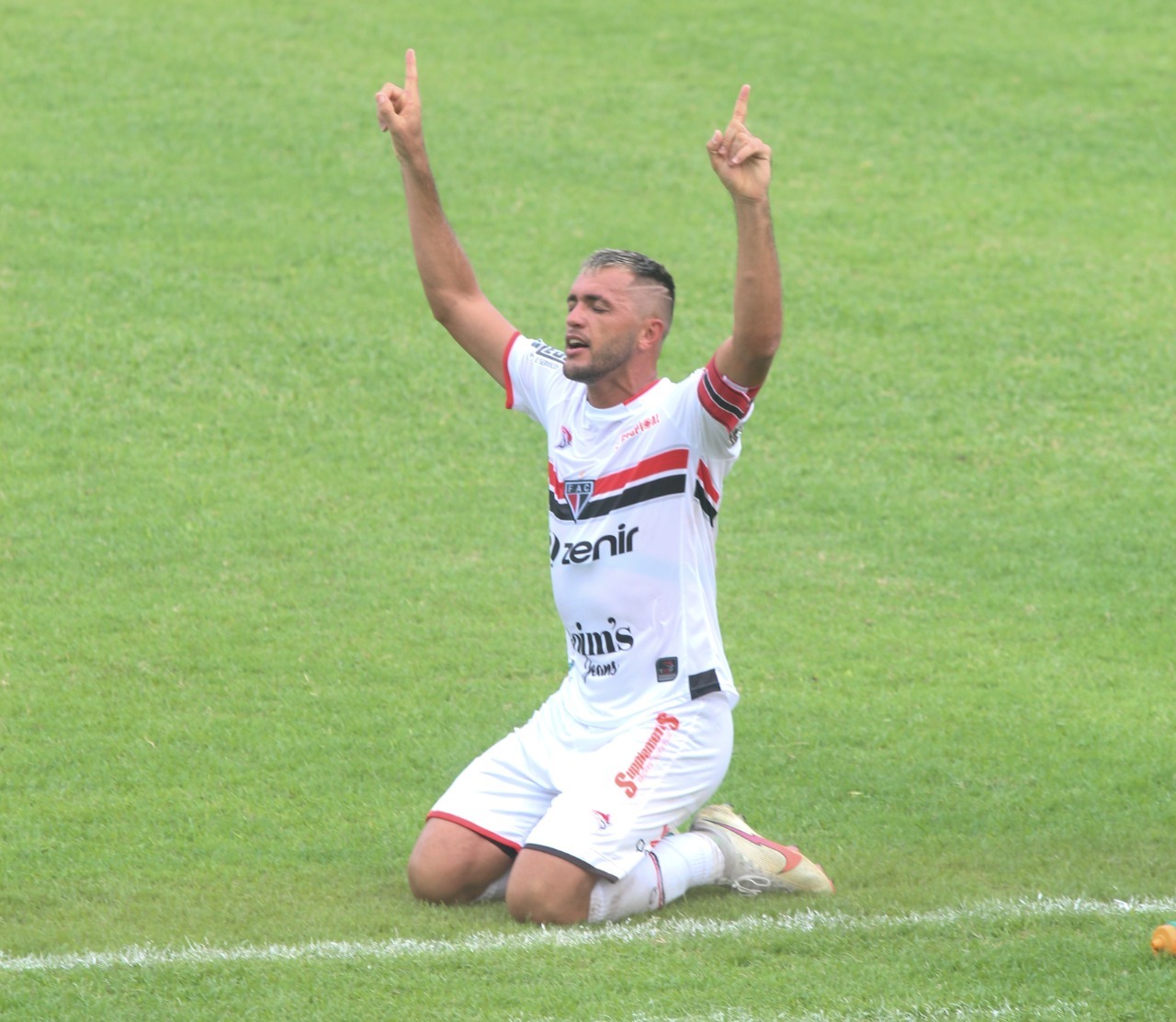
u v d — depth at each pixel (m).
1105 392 44.25
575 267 51.38
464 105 65.69
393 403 42.34
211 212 54.22
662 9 79.25
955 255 54.16
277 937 17.19
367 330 46.44
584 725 18.31
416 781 22.92
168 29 72.38
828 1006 14.95
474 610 30.66
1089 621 30.66
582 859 17.30
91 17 73.25
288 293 48.47
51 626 29.05
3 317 45.16
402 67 69.56
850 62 73.19
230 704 25.81
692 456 17.80
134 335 44.84
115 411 40.75
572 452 18.41
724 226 55.75
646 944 16.69
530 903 17.39
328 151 60.44
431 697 26.34
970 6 81.62
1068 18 79.94
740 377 17.11
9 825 20.91
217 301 47.50
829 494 37.81
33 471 37.19
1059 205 58.91
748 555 34.19
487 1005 15.05
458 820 18.41
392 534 34.69
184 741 24.25
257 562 32.84
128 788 22.44
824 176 61.00
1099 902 18.08
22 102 62.88
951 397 43.94
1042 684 27.39
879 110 67.75
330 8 77.06
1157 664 28.52
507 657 28.27
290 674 27.20
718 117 66.06
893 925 17.14
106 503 35.69
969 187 60.47
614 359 17.73
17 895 18.53
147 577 31.75
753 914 17.95
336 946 16.77
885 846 20.53
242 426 40.50
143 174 57.03
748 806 22.08
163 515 35.16
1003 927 17.03
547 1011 14.91
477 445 40.28
